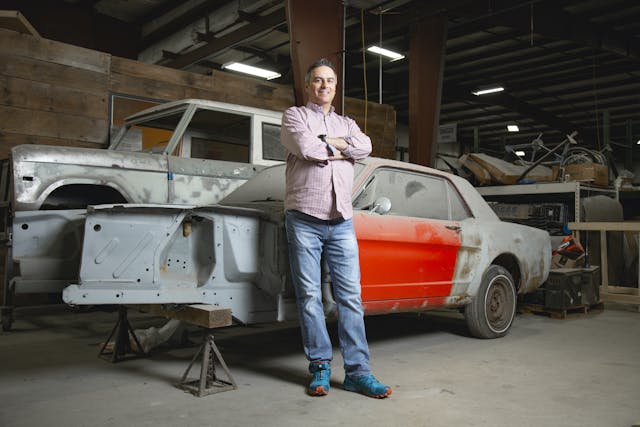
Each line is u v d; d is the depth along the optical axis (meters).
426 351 4.00
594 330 5.06
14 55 6.34
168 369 3.33
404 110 20.98
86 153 4.39
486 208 4.71
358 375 2.87
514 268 4.91
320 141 2.80
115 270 2.80
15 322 5.16
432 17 9.94
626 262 8.81
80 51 6.88
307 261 2.89
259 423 2.40
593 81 16.56
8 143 6.26
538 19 11.04
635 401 2.79
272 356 3.73
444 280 4.02
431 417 2.51
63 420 2.42
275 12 11.24
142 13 14.00
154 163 4.73
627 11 11.53
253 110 5.67
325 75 2.95
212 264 3.09
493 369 3.46
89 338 4.37
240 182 5.27
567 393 2.93
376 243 3.47
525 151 25.42
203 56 13.36
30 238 3.86
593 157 9.38
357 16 11.55
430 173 4.28
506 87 16.97
